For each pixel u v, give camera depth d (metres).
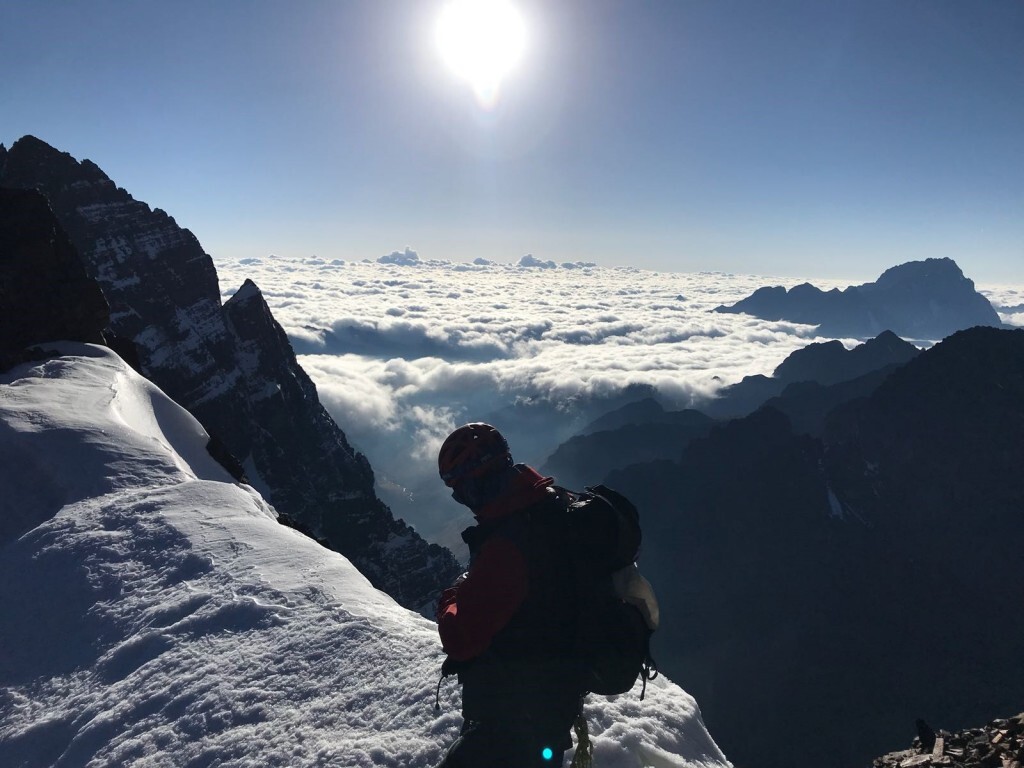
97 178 140.75
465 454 3.33
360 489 154.25
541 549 3.14
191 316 144.00
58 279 23.27
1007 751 6.31
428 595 143.50
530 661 3.13
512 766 3.15
